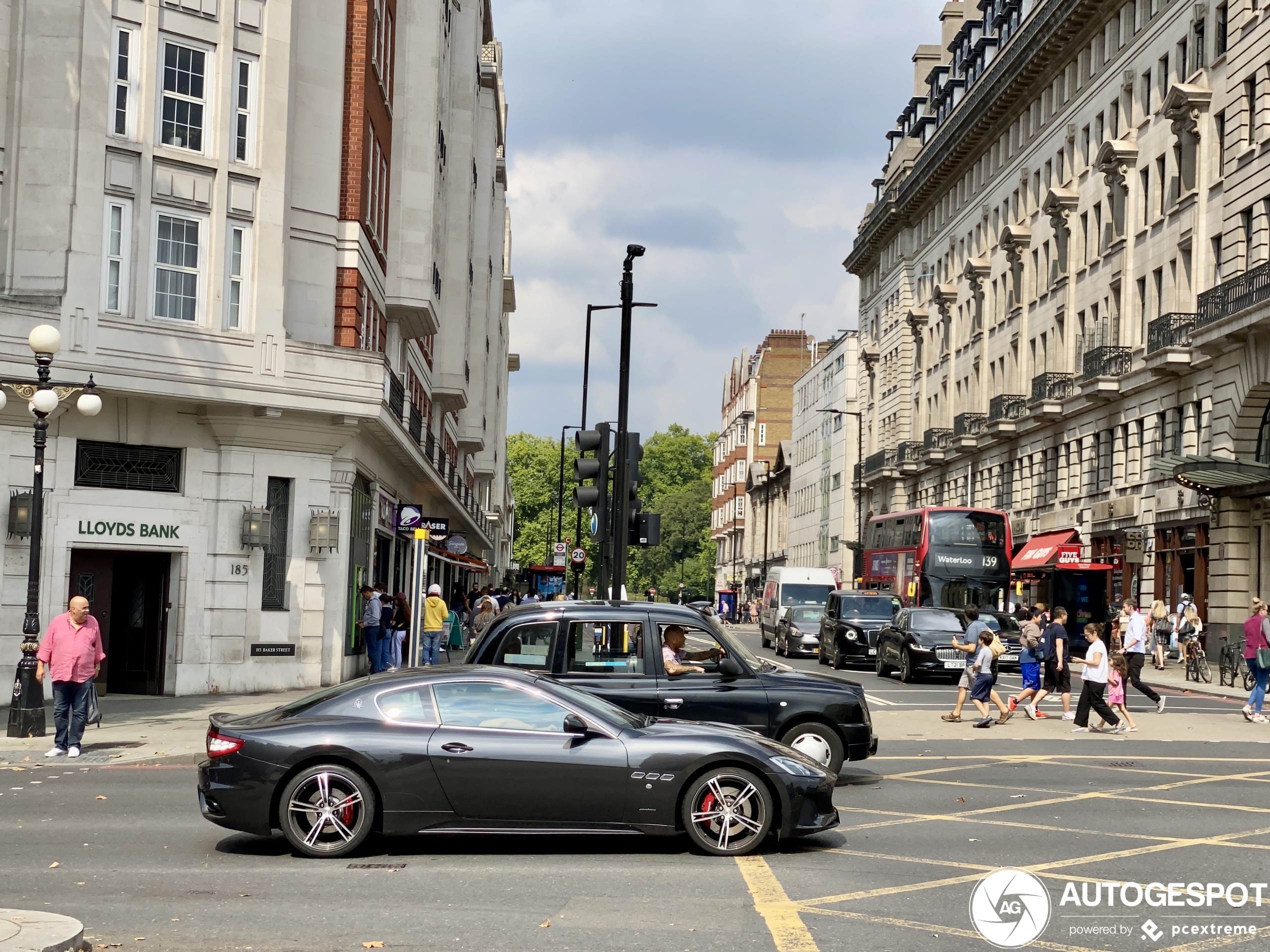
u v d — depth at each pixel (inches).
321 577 1114.1
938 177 3218.5
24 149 973.2
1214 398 1723.7
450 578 2674.7
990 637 959.6
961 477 2994.6
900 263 3609.7
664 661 566.3
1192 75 1872.5
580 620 568.1
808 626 1982.0
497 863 426.9
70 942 295.4
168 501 1034.7
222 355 1033.5
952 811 551.5
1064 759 751.7
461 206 1972.2
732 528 6166.3
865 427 4055.1
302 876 402.6
